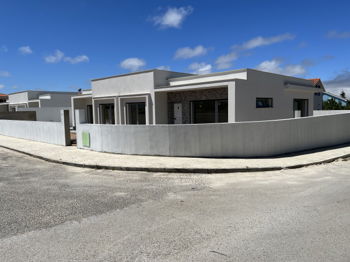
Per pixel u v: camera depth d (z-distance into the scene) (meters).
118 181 6.88
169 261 3.06
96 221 4.24
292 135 10.70
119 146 10.62
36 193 5.80
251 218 4.29
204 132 9.62
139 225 4.08
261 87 14.78
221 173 7.76
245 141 9.74
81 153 10.95
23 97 33.75
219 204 5.01
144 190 6.00
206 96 15.38
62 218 4.38
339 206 4.77
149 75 16.56
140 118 18.16
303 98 19.08
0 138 17.72
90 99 24.08
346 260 3.02
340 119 12.93
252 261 3.03
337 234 3.66
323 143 12.12
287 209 4.67
